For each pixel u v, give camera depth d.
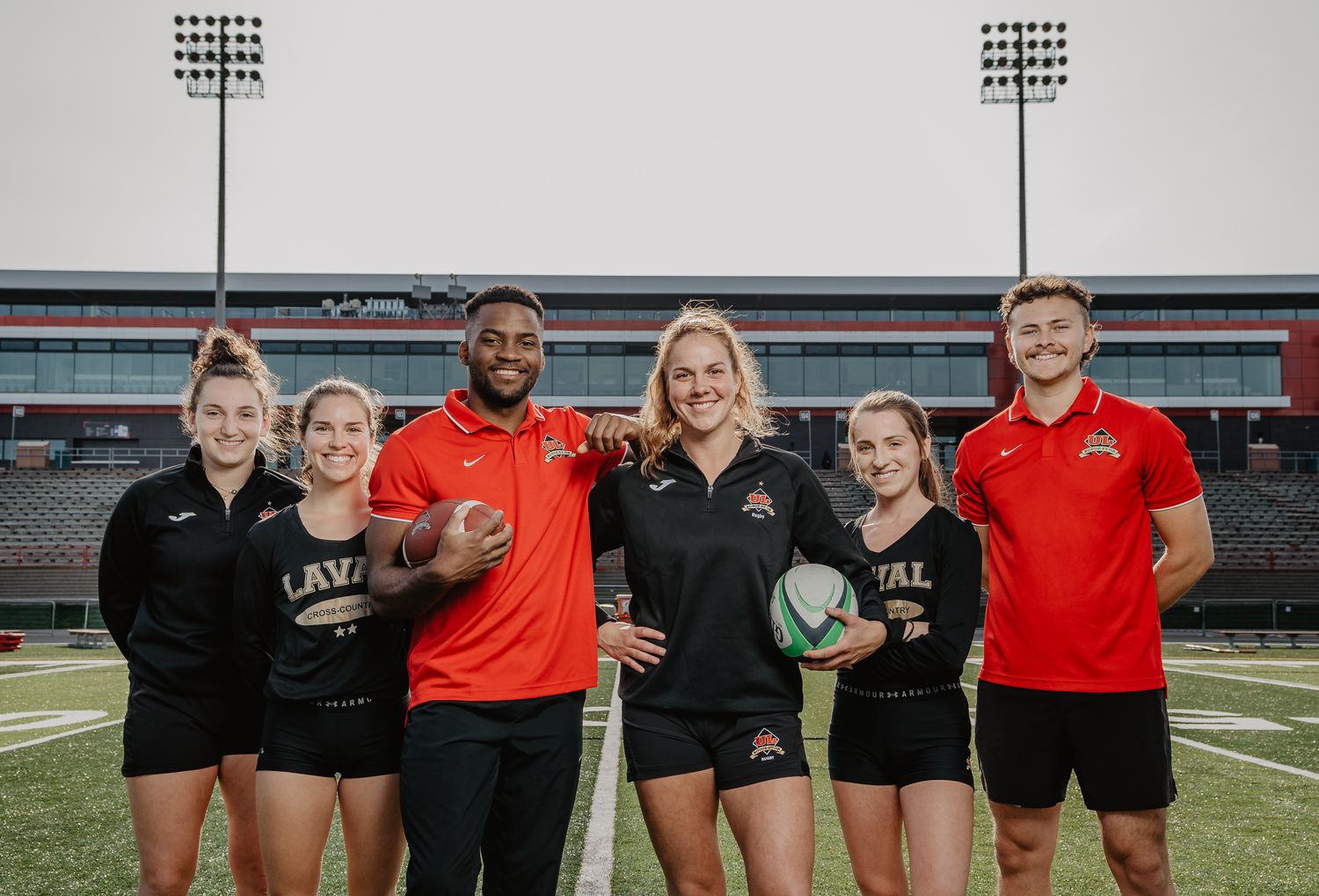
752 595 3.02
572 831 5.14
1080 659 3.20
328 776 3.04
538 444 3.16
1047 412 3.45
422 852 2.78
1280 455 35.81
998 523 3.46
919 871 2.94
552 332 36.53
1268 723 8.93
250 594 3.12
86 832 5.10
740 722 2.97
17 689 11.07
